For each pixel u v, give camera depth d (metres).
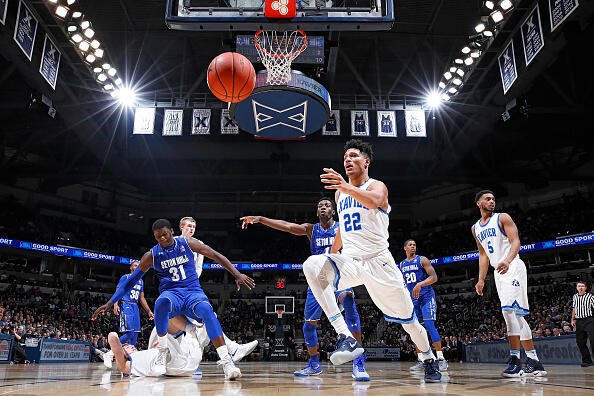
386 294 3.13
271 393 2.61
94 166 22.84
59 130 20.12
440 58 16.95
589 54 15.83
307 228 4.89
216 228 30.94
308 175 25.88
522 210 26.44
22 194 25.23
